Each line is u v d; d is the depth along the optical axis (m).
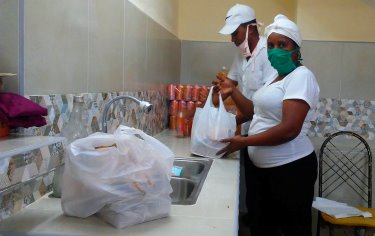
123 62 1.74
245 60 2.32
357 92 2.89
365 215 2.48
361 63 2.86
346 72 2.88
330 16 2.84
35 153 0.78
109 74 1.57
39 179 1.04
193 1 3.33
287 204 1.83
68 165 0.86
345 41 2.85
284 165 1.79
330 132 2.94
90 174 0.84
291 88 1.65
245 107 2.13
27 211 0.96
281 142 1.70
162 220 0.93
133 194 0.87
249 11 2.23
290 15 3.25
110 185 0.85
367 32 2.83
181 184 1.51
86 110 1.34
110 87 1.59
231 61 3.32
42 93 1.06
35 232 0.83
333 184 2.90
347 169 2.88
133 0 1.92
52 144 0.85
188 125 2.56
